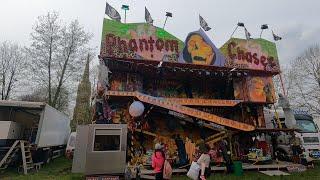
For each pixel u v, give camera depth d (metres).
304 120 18.03
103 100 16.38
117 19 17.05
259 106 19.58
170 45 17.56
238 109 19.55
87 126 13.24
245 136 18.70
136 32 17.09
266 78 19.47
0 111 17.75
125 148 12.40
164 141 16.77
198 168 8.12
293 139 16.89
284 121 18.83
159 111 17.44
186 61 17.56
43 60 34.38
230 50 18.91
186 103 16.44
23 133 18.41
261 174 13.80
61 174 14.38
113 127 12.53
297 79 39.34
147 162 14.40
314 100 37.72
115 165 12.09
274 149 18.59
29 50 34.41
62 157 24.80
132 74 17.77
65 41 35.53
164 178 8.55
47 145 17.83
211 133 18.48
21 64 42.25
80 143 13.02
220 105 17.08
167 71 17.72
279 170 14.93
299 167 14.98
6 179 12.86
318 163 18.09
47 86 35.12
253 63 19.17
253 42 19.70
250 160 16.28
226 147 16.03
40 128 15.88
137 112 14.52
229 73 18.38
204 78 19.22
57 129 21.08
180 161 15.09
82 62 36.44
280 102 18.72
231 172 14.18
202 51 18.11
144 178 12.30
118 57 16.17
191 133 18.31
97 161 11.96
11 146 15.46
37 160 17.36
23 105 15.98
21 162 16.00
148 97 15.13
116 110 16.81
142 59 16.52
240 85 19.12
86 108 40.62
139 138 16.75
